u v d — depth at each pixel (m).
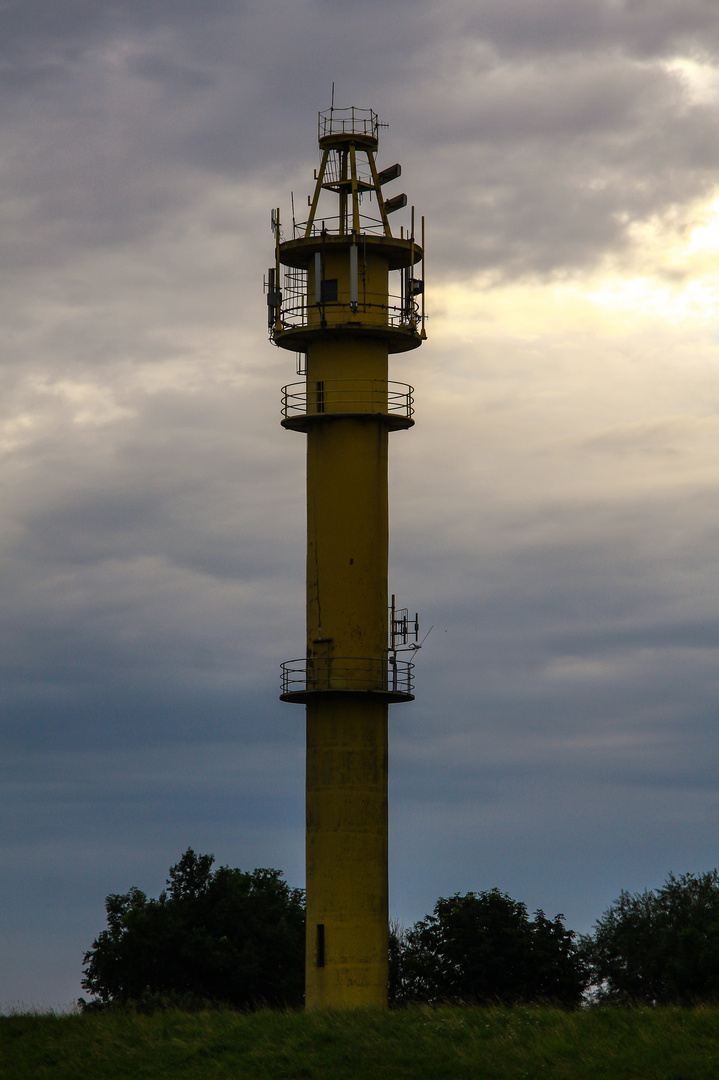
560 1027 55.97
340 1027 59.38
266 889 99.88
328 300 79.06
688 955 81.50
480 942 87.00
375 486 78.12
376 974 75.00
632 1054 51.75
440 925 88.38
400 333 78.44
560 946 87.62
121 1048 59.66
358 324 77.56
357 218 79.19
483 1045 54.59
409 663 77.50
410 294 80.00
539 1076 50.97
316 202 80.75
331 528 77.38
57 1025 65.00
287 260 81.44
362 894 75.25
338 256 79.31
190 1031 61.41
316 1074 53.84
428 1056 54.19
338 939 74.81
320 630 77.00
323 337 78.56
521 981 85.81
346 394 78.12
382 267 79.94
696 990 79.81
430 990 87.12
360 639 76.69
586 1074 50.53
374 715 76.94
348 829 75.56
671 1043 52.44
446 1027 57.62
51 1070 58.12
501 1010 61.44
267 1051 57.16
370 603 77.12
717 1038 52.91
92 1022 64.75
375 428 78.44
